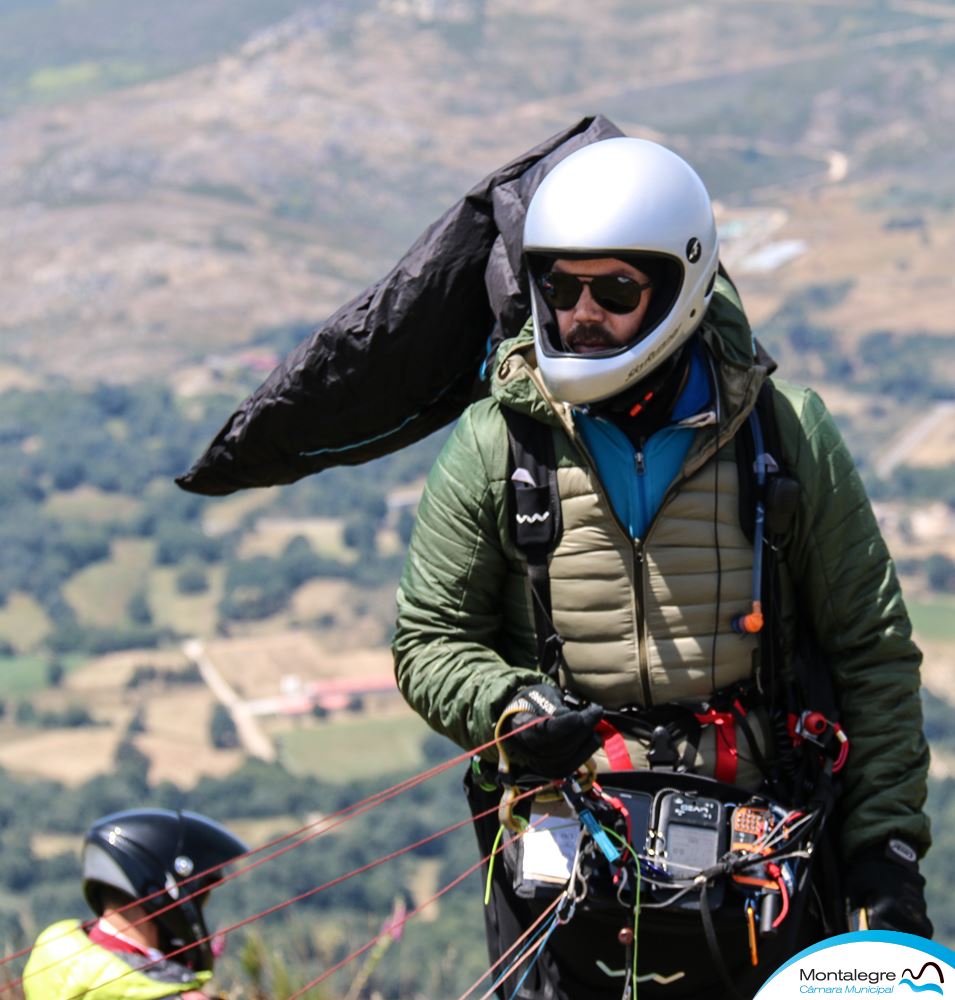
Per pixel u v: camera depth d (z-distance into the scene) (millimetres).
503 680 9844
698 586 10211
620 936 9703
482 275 12414
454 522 10516
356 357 12641
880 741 10523
